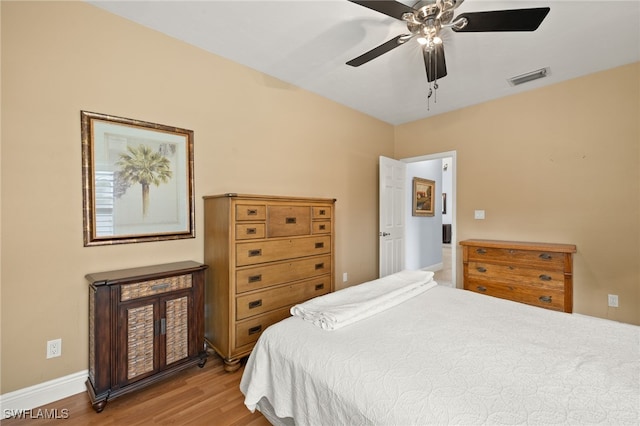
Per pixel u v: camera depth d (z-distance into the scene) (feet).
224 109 8.63
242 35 7.52
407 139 14.28
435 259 19.12
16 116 5.66
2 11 5.52
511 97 11.00
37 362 5.90
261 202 7.75
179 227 7.75
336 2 6.25
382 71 9.33
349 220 12.62
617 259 8.94
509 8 6.33
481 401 2.98
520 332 4.62
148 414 5.64
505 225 11.15
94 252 6.51
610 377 3.37
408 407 3.01
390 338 4.40
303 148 10.77
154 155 7.32
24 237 5.76
